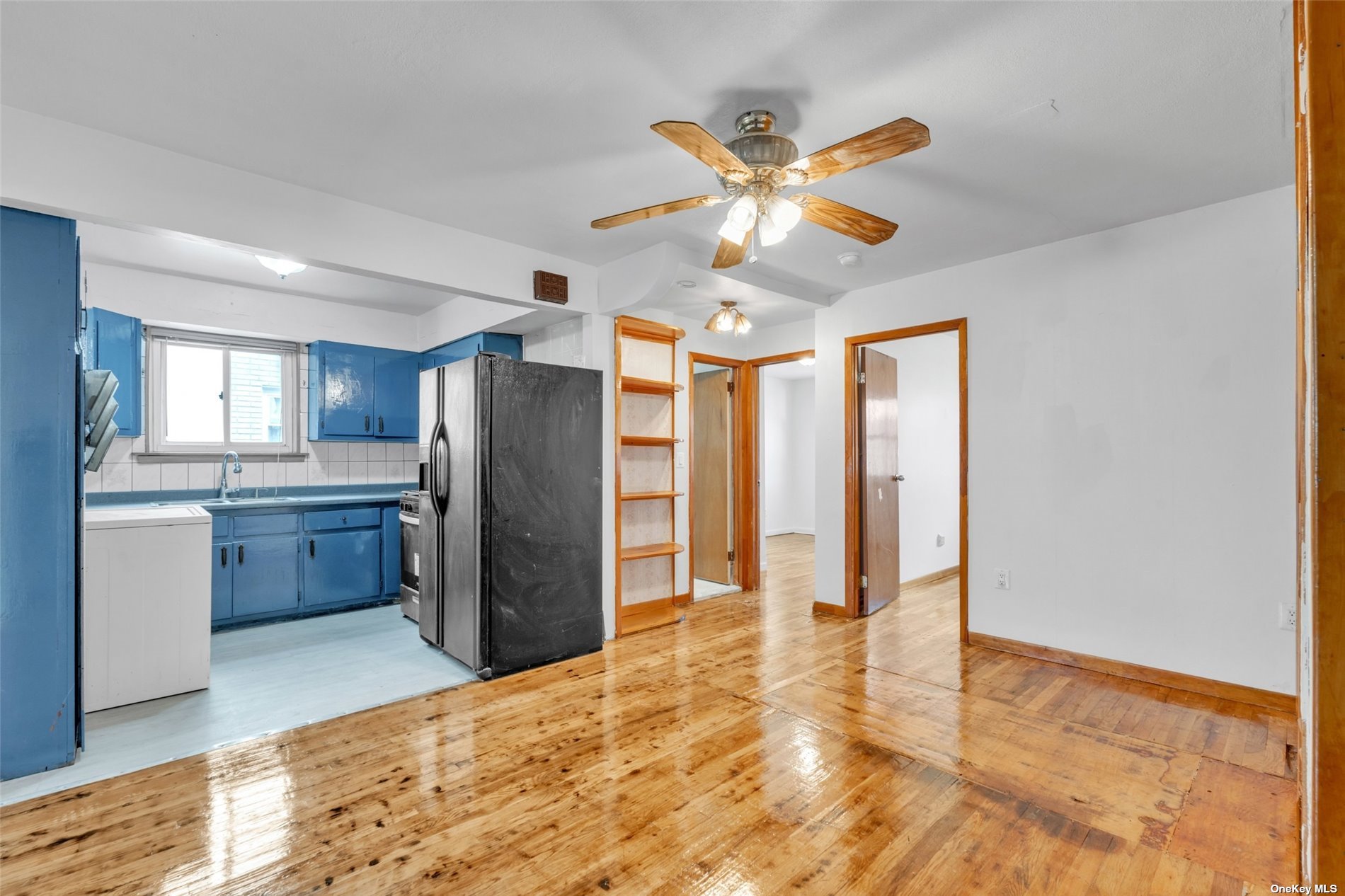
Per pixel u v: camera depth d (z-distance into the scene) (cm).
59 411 224
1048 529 339
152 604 289
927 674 320
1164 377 302
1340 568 46
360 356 493
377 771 224
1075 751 237
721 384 549
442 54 179
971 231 319
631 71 186
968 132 220
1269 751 236
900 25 165
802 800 204
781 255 354
